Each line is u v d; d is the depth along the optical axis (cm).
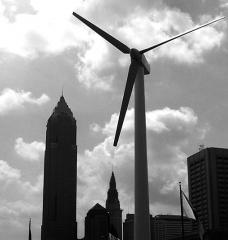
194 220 9731
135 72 8894
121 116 9275
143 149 8538
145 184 8381
